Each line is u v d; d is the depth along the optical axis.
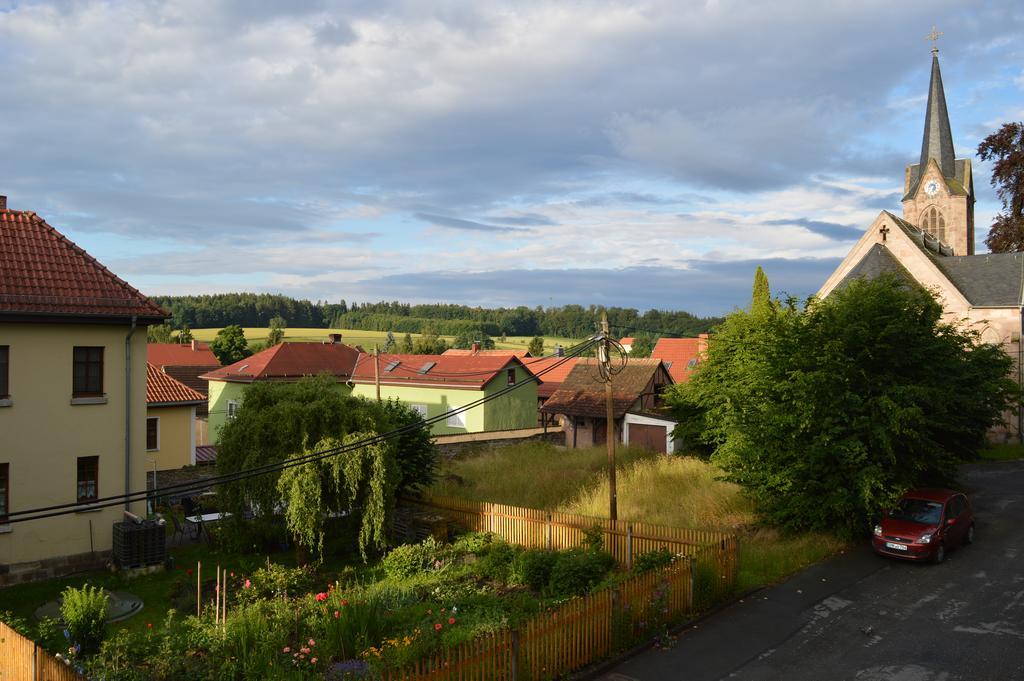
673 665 12.02
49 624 13.01
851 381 19.33
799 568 17.36
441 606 14.27
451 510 22.48
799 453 19.42
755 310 29.78
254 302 142.50
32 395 18.72
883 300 20.05
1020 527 21.03
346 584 16.64
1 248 19.75
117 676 10.47
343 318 155.88
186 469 29.31
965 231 53.44
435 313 158.25
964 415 22.30
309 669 11.12
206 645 12.28
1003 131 45.38
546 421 42.56
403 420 24.03
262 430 18.59
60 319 18.92
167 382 31.19
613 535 18.14
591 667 11.84
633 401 37.75
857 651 12.51
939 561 17.61
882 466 19.02
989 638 12.91
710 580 14.70
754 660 12.21
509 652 10.41
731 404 21.36
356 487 18.50
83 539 19.38
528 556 16.78
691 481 24.98
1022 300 38.53
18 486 18.44
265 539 20.25
